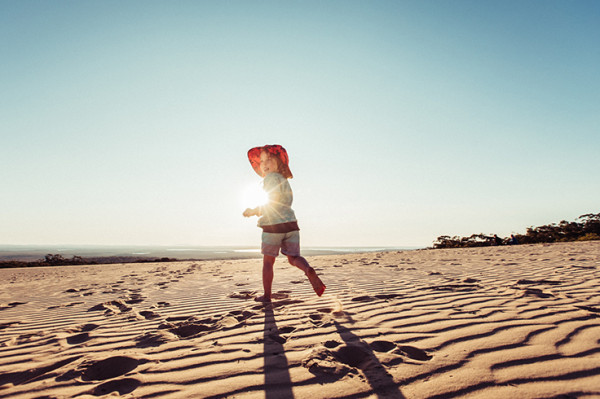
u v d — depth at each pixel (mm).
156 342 2070
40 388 1476
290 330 2207
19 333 2484
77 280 6695
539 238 21625
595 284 3322
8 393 1437
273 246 3094
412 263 7285
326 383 1391
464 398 1212
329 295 3410
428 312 2480
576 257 6488
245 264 10555
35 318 3020
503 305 2568
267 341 1978
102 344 2105
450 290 3332
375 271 5754
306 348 1826
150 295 4086
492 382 1324
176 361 1722
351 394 1289
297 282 4625
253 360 1687
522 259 6738
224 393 1346
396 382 1369
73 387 1477
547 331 1897
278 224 3047
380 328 2135
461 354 1640
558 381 1303
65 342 2205
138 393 1376
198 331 2336
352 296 3287
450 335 1937
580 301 2598
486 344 1753
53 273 9305
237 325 2369
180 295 3973
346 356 1716
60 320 2883
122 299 3793
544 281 3594
